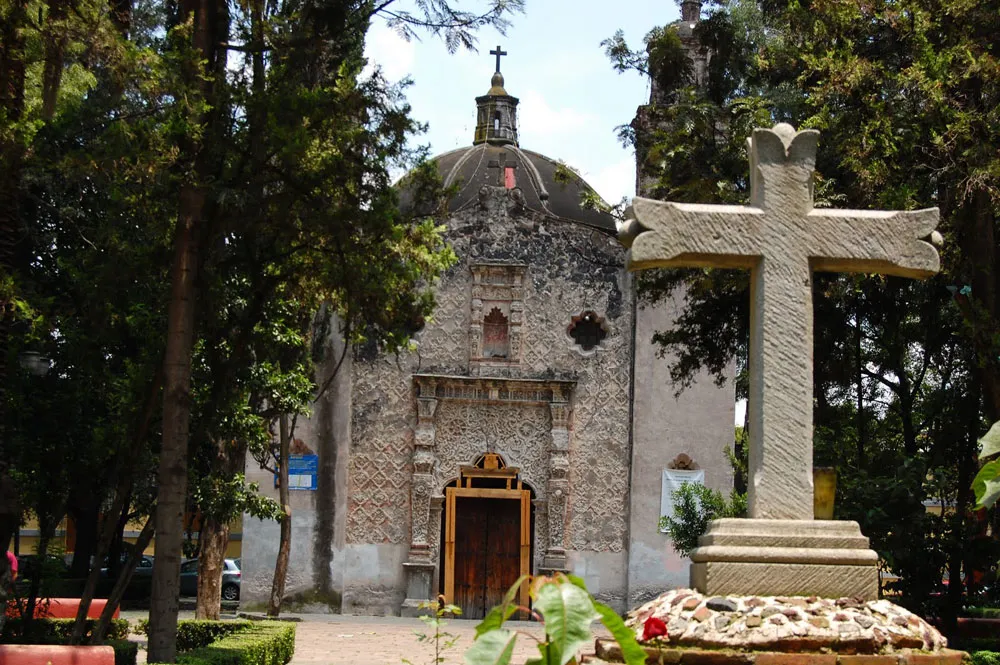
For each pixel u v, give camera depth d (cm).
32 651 1254
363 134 1495
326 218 1495
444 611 895
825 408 2327
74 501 3198
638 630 738
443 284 3134
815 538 771
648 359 3092
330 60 1608
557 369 3108
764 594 756
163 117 1449
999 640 1639
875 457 2227
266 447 2670
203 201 1463
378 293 1546
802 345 816
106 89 1628
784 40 2175
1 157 1476
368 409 3080
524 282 3139
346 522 3028
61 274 2138
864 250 827
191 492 2058
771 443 809
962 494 2330
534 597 378
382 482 3055
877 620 726
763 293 822
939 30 1883
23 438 1894
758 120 2052
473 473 3059
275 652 1725
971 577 1988
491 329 3145
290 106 1462
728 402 3069
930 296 2259
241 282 1759
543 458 3084
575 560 3033
